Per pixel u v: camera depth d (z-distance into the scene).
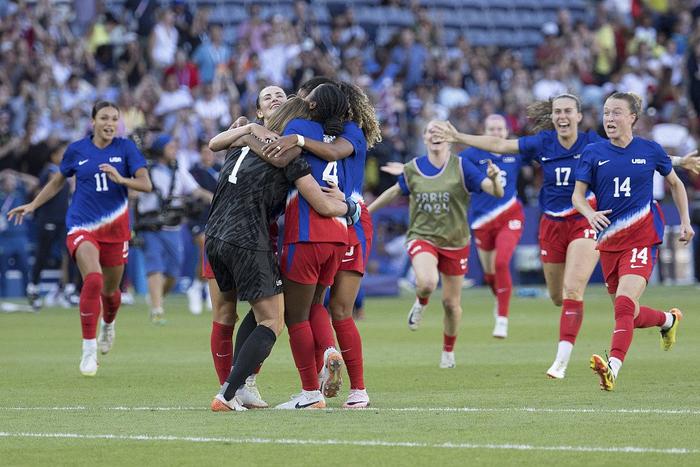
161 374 36.00
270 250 26.45
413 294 80.06
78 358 41.22
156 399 29.94
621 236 31.77
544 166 37.00
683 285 85.00
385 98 87.56
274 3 103.75
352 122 28.20
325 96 27.20
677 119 97.56
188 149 78.12
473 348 43.97
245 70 88.50
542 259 37.81
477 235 50.09
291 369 36.97
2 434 23.75
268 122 27.42
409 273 81.56
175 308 68.44
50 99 79.75
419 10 100.62
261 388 32.28
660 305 64.88
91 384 33.44
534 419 25.39
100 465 20.44
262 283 26.20
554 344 45.34
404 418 25.67
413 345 45.50
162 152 57.59
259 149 26.45
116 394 31.08
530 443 22.22
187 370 37.12
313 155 27.19
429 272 38.09
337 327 28.17
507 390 31.27
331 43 97.31
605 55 103.00
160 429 24.27
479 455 21.00
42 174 67.38
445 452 21.31
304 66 88.69
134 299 75.75
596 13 110.00
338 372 27.17
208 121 81.31
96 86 84.56
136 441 22.77
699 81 97.56
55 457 21.19
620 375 34.34
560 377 33.94
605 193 31.83
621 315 31.08
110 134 37.62
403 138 88.00
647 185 31.59
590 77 100.38
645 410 26.73
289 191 26.92
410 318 39.94
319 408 27.39
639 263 31.59
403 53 96.31
